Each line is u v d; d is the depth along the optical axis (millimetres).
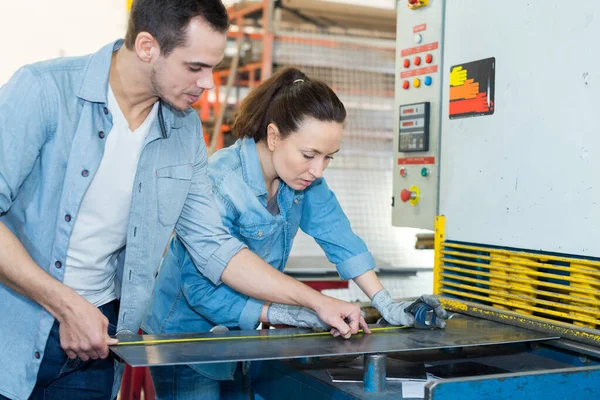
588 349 1333
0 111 1145
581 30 1425
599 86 1388
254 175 1538
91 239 1322
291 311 1491
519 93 1586
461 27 1774
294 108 1412
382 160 3609
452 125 1811
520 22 1580
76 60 1250
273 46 3529
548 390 1146
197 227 1435
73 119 1221
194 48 1129
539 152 1536
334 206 1729
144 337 1333
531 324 1486
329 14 3641
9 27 3957
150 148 1331
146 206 1346
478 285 1725
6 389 1258
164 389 1624
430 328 1503
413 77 1979
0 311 1272
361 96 3598
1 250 1134
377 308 1617
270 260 1668
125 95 1259
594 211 1406
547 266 1493
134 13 1144
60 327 1190
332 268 2814
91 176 1245
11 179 1152
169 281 1621
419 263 3629
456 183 1800
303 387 1367
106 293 1426
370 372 1221
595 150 1400
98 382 1455
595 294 1373
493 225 1674
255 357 1158
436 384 1059
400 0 2031
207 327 1636
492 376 1104
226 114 3834
